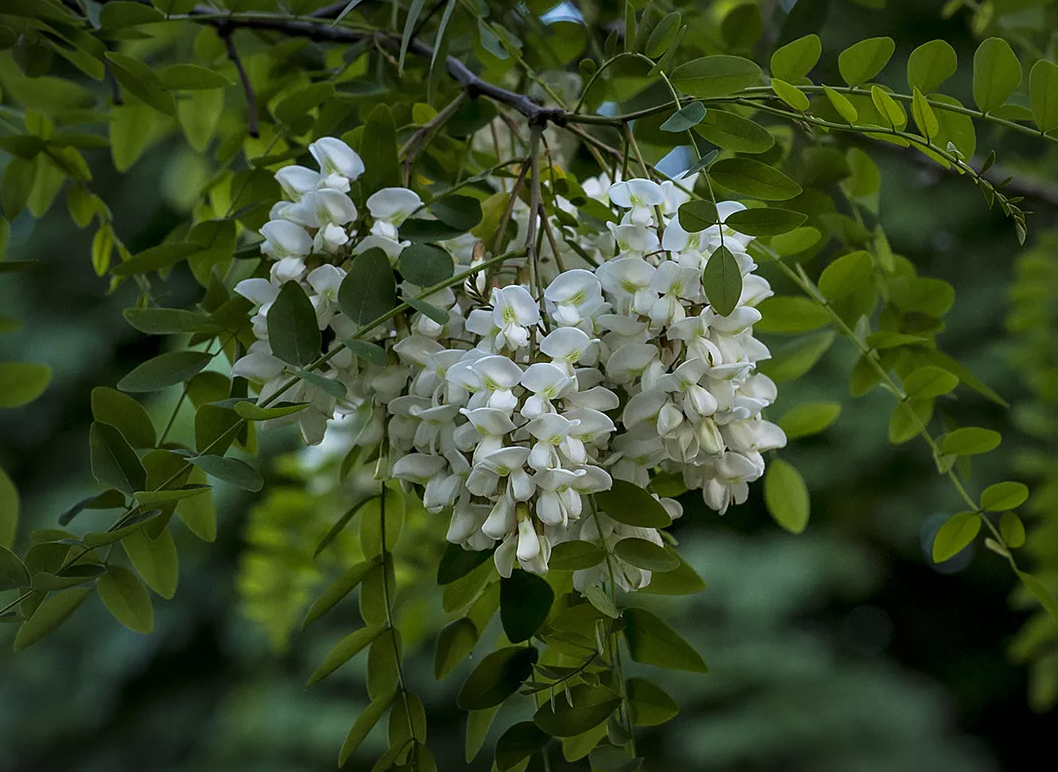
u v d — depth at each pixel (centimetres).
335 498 141
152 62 147
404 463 102
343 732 273
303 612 148
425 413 101
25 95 126
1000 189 102
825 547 332
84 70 120
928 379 114
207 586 317
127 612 107
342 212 104
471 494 102
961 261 338
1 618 101
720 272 99
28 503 356
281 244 104
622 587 104
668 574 107
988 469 321
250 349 105
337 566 144
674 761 315
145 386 106
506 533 100
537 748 105
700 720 312
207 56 130
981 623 417
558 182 111
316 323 101
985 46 104
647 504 101
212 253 115
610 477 100
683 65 104
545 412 99
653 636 106
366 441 106
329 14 122
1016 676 409
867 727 316
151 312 107
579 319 100
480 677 105
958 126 107
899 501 335
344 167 105
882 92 103
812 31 128
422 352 103
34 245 355
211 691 343
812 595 338
